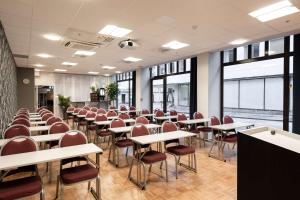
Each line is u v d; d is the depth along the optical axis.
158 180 3.46
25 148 2.62
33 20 3.59
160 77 9.16
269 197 1.05
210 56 6.30
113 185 3.28
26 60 7.63
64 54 6.52
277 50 4.98
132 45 4.81
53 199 2.84
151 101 9.97
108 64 8.65
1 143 3.06
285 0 2.85
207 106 6.29
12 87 6.73
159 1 2.88
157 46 5.48
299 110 4.43
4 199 2.03
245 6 3.05
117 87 12.20
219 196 2.93
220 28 4.06
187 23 3.75
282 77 5.01
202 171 3.86
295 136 1.26
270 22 3.72
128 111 8.61
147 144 3.41
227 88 6.69
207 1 2.88
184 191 3.08
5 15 3.38
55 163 4.30
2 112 4.23
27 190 2.16
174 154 3.61
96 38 4.68
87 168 2.73
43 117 5.92
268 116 5.84
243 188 1.27
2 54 4.05
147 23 3.74
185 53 6.42
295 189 0.89
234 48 5.90
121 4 2.97
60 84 11.99
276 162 1.01
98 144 5.68
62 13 3.30
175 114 7.01
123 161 4.44
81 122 7.04
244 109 6.62
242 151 1.29
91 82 13.02
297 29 4.15
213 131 5.03
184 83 8.12
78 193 3.02
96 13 3.29
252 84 6.32
